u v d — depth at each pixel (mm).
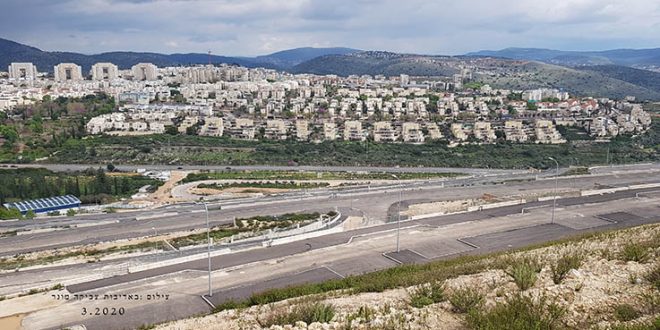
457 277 28266
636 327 14531
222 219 76250
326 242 55656
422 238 56656
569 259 25641
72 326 34375
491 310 17406
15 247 63281
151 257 54094
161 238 66188
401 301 22641
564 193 84562
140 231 70000
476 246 53156
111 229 71125
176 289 41688
